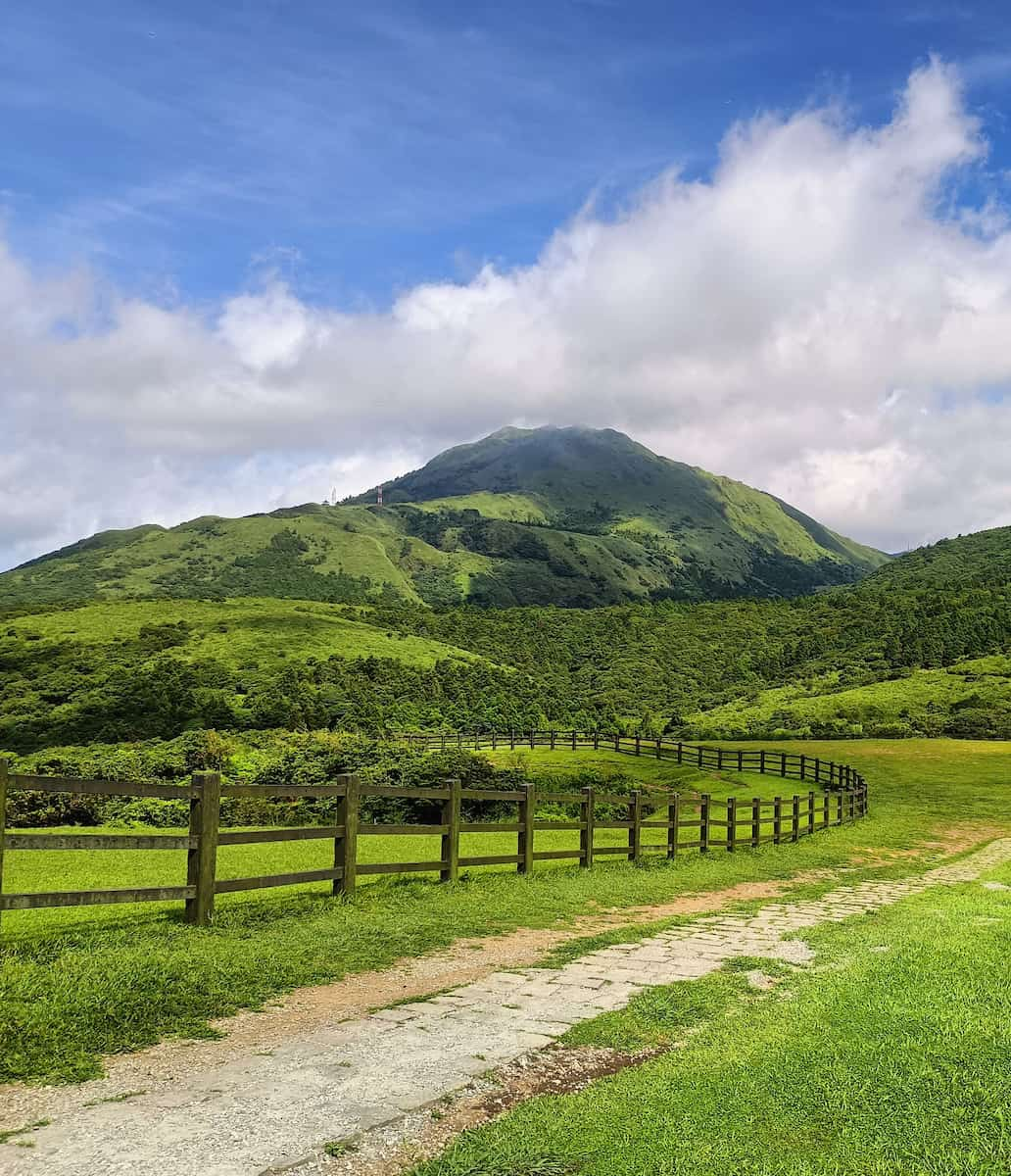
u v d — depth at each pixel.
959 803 34.47
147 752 38.34
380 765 29.44
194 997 6.25
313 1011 6.21
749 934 9.70
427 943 8.62
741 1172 3.71
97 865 12.98
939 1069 4.86
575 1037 5.70
